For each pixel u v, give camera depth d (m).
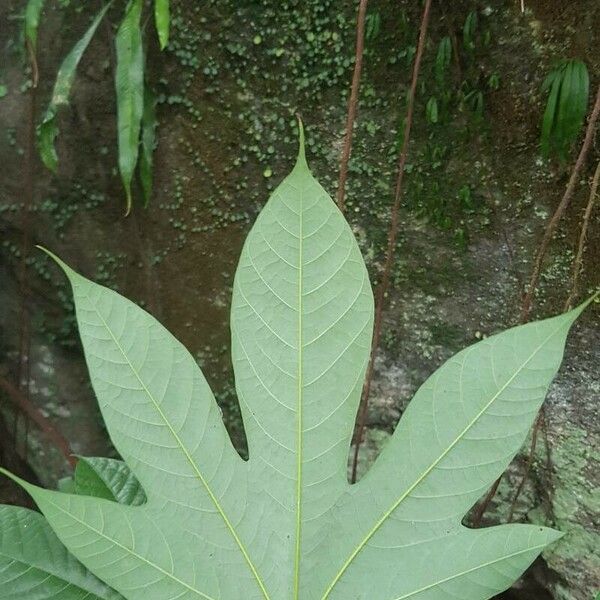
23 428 1.92
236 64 1.63
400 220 1.64
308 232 0.33
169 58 1.63
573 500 1.49
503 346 0.34
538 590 1.60
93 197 1.76
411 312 1.68
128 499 0.52
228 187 1.73
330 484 0.35
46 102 1.67
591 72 1.33
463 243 1.59
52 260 1.82
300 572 0.35
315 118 1.63
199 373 0.35
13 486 1.95
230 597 0.35
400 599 0.34
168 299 1.85
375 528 0.35
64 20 1.62
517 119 1.46
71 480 0.76
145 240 1.80
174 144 1.71
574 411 1.47
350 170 1.63
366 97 1.58
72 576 0.41
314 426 0.35
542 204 1.47
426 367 1.69
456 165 1.55
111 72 1.66
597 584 1.47
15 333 1.90
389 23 1.51
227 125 1.68
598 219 1.39
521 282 1.54
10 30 1.64
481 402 0.34
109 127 1.71
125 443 0.34
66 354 1.91
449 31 1.46
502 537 0.34
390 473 0.35
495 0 1.41
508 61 1.43
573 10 1.33
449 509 0.35
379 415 1.75
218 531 0.35
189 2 1.59
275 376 0.34
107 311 0.34
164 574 0.34
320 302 0.34
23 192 1.74
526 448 1.54
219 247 1.79
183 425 0.35
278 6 1.57
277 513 0.35
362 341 0.34
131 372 0.34
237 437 1.87
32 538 0.42
